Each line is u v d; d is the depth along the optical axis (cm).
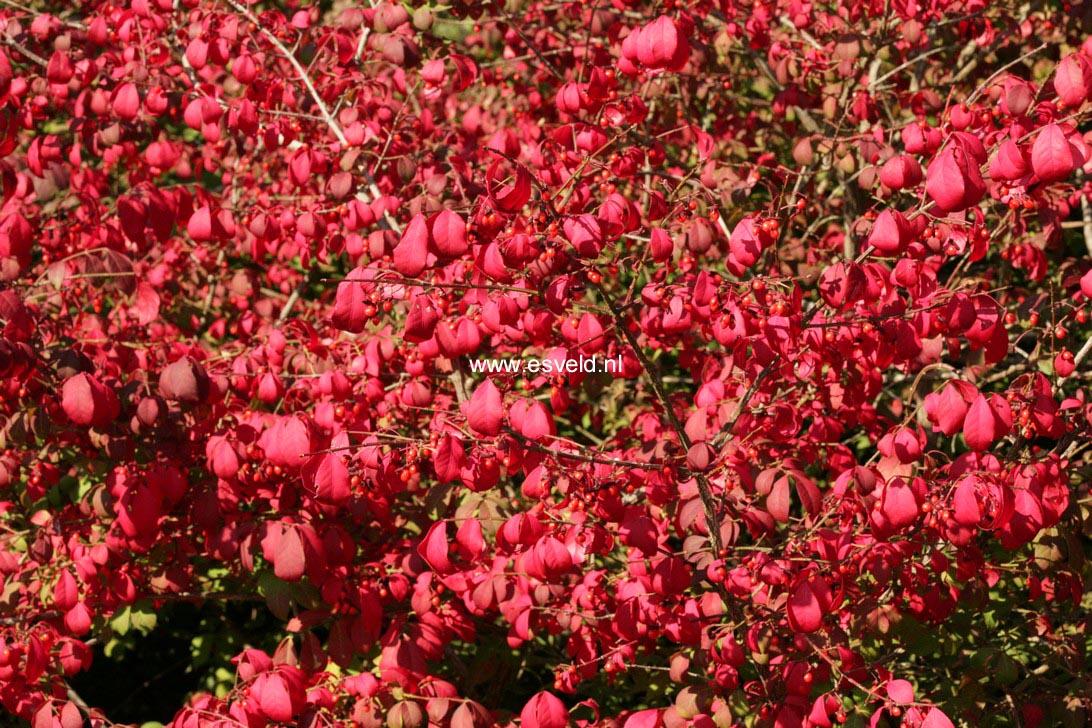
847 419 389
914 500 270
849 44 461
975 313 279
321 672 361
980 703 350
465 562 371
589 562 385
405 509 410
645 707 482
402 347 371
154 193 353
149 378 382
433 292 297
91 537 384
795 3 504
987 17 507
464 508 354
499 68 561
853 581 321
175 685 669
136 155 484
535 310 314
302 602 361
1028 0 530
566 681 328
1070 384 406
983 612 390
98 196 507
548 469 296
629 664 348
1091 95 271
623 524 310
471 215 264
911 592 328
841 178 510
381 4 414
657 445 349
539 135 511
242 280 520
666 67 286
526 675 526
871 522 279
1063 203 440
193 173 606
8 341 301
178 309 538
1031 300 397
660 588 299
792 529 352
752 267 462
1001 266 474
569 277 278
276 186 560
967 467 288
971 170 249
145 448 346
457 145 477
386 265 364
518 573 334
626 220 307
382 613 366
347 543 354
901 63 567
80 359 326
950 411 274
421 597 349
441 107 562
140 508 329
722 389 343
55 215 429
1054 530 337
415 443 295
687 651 338
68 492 475
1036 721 353
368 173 403
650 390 493
